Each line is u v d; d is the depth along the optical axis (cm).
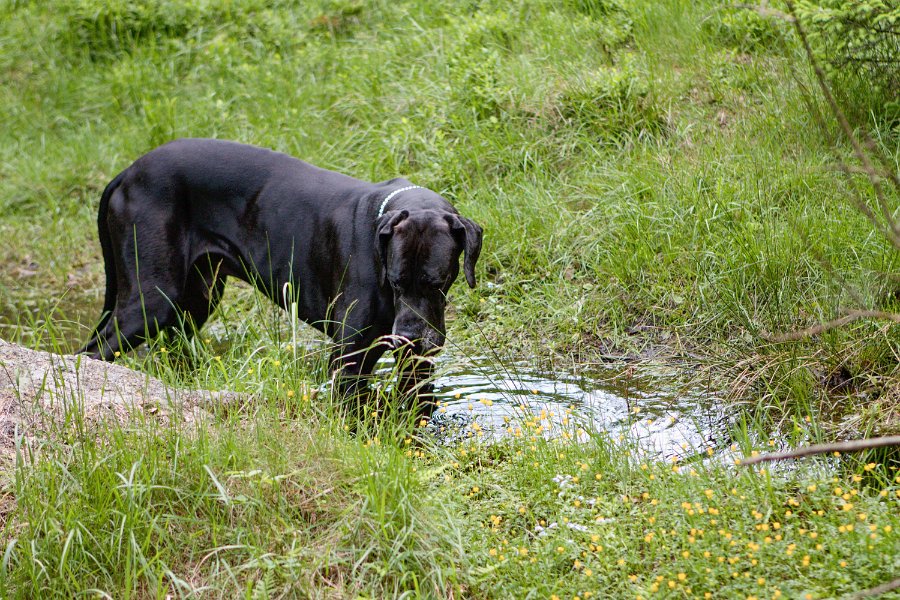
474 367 823
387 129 1178
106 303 816
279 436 582
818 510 546
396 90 1252
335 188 725
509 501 586
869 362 709
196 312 801
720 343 792
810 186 904
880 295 738
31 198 1265
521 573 515
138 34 1539
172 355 791
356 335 687
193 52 1477
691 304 848
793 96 1005
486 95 1140
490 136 1098
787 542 507
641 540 536
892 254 753
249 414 625
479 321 904
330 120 1245
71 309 1031
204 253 763
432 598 498
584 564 516
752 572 493
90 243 1180
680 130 1045
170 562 516
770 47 1123
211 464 556
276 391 643
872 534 491
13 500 543
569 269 939
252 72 1377
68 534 507
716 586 490
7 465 562
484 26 1277
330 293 716
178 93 1405
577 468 615
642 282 884
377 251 654
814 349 730
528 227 984
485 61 1202
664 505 554
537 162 1055
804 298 782
